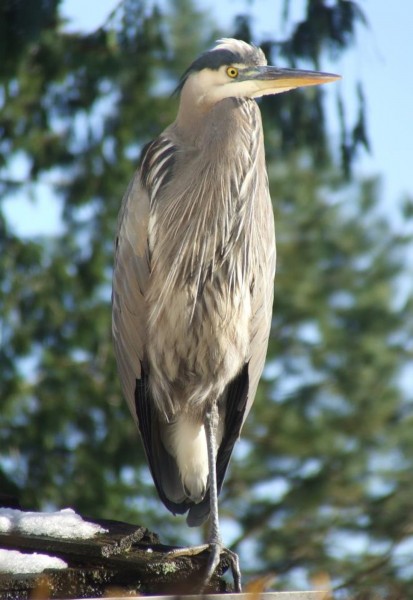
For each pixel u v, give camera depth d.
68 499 13.98
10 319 13.97
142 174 6.63
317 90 9.82
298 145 10.00
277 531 15.30
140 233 6.50
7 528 4.93
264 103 9.87
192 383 6.52
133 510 14.60
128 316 6.65
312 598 4.66
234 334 6.53
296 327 16.77
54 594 4.45
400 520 14.76
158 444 6.68
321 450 15.53
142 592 4.76
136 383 6.73
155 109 14.98
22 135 13.43
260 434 16.16
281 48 9.39
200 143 6.54
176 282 6.41
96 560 4.70
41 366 14.41
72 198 14.49
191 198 6.40
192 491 6.61
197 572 5.11
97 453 14.57
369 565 14.16
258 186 6.62
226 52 6.73
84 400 14.59
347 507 15.41
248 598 4.45
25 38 8.95
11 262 13.82
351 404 15.97
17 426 14.03
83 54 11.41
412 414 16.23
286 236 17.25
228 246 6.45
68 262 14.84
